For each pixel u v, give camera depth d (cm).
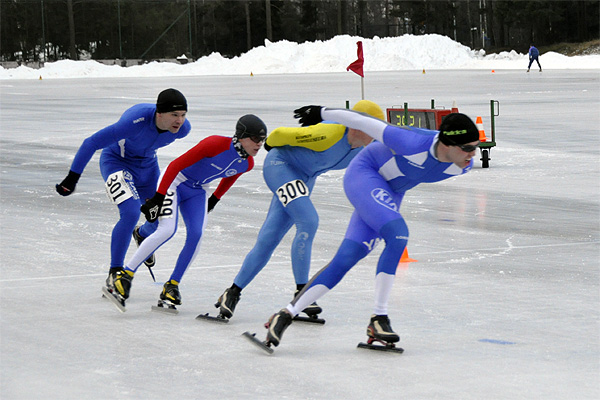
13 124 3984
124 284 1024
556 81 7181
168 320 1008
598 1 14550
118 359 842
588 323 986
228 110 4572
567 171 2422
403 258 1363
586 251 1426
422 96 5428
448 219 1736
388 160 873
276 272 1279
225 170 1043
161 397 727
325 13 16825
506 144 3095
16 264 1318
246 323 995
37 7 13662
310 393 736
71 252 1413
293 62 11906
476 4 16175
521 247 1460
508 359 842
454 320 1002
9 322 988
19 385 761
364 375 791
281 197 991
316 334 949
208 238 1538
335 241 1507
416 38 12888
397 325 981
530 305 1074
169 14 13538
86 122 4081
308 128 981
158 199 1006
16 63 12231
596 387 754
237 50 16388
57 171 2481
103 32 13488
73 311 1045
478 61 12588
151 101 5528
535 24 14925
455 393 736
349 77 8862
